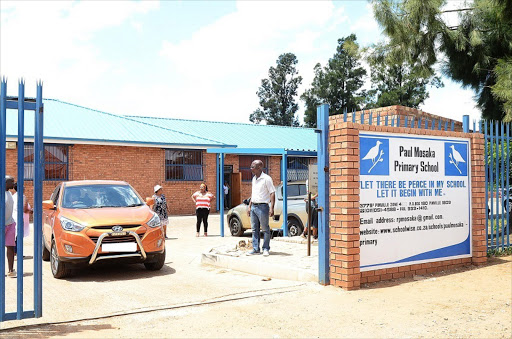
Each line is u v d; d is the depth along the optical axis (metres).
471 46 15.13
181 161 26.09
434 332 5.35
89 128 24.20
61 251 8.20
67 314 6.04
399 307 6.35
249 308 6.31
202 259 10.03
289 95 74.50
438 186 8.75
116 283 8.03
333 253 7.54
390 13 14.90
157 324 5.61
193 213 26.31
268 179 9.81
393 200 8.02
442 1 14.79
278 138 32.88
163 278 8.45
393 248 7.99
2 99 5.05
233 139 30.06
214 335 5.23
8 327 5.37
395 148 8.08
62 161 22.47
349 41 17.00
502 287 7.42
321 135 7.70
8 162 20.38
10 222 8.32
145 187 24.67
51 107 26.72
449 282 7.83
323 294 7.05
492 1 13.95
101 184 10.05
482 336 5.22
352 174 7.39
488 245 10.09
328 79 60.78
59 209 9.00
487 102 16.11
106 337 5.12
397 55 15.83
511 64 13.30
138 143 23.81
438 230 8.72
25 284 7.87
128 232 8.43
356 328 5.50
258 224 10.04
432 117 13.80
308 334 5.29
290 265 8.65
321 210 7.67
